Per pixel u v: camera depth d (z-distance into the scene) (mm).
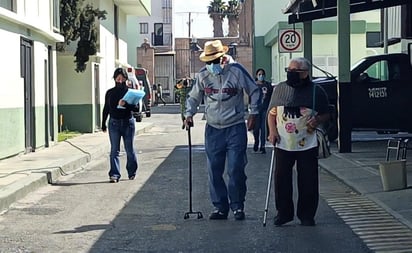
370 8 18312
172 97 63062
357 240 7812
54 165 13977
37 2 17609
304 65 8359
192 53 65312
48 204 10438
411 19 20453
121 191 11609
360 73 17906
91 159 16984
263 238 7965
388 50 24781
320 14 19875
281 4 45125
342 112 15703
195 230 8453
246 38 57188
